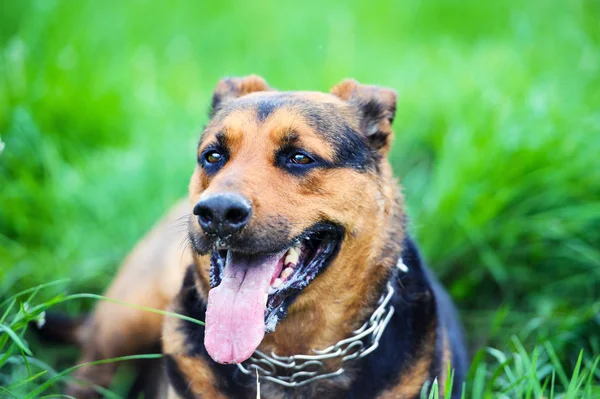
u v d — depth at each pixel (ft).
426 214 17.17
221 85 12.60
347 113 11.10
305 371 10.77
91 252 17.76
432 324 10.94
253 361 10.71
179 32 31.53
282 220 9.71
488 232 16.29
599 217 15.57
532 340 14.34
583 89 19.42
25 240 17.89
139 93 23.25
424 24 32.55
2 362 10.25
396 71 25.50
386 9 33.24
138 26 31.19
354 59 25.76
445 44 27.89
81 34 25.49
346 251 10.53
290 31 31.24
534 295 15.65
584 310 14.26
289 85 24.41
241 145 10.30
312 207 10.09
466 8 32.73
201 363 10.73
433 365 10.80
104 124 21.56
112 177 19.53
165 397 11.96
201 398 10.76
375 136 11.32
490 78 21.45
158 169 19.79
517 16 28.17
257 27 31.91
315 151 10.18
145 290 14.03
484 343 14.73
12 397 10.65
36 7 25.94
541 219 16.08
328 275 10.52
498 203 16.29
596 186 16.21
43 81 21.54
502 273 15.66
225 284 9.86
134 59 25.76
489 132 17.63
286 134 10.18
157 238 14.74
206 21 32.65
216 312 9.69
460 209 16.63
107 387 14.38
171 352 11.02
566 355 13.30
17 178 19.01
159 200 19.11
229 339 9.53
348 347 10.64
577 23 24.32
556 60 22.04
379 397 10.59
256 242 9.46
